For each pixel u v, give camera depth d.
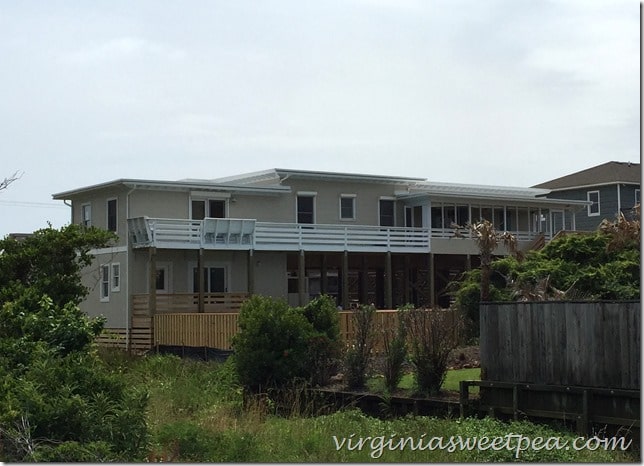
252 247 42.28
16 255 27.62
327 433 17.20
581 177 60.50
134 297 40.84
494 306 19.45
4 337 17.59
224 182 46.66
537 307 18.61
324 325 24.89
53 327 17.17
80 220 45.66
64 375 14.65
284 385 23.14
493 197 50.75
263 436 16.81
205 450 15.49
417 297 50.06
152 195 42.28
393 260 49.09
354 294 56.72
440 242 48.00
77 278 28.72
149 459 14.31
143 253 41.44
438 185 52.88
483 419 18.42
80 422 13.52
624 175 58.72
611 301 17.22
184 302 41.12
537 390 18.16
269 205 45.78
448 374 25.30
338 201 48.19
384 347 23.39
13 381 14.15
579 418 17.17
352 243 45.09
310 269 49.84
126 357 30.98
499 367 19.30
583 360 17.67
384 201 49.94
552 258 36.31
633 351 16.78
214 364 29.09
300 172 46.25
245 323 24.14
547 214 56.72
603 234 36.53
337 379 23.83
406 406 20.62
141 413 14.27
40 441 13.12
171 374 27.20
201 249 41.00
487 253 33.34
